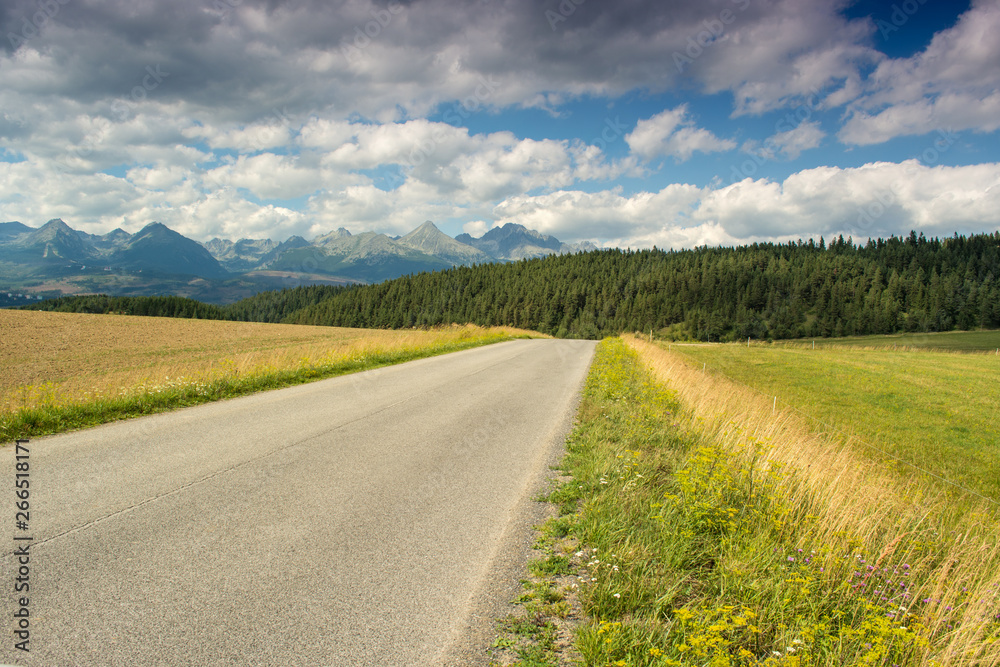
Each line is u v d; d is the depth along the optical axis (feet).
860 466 19.16
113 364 86.33
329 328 198.59
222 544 11.39
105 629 8.21
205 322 196.65
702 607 9.33
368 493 15.12
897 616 9.75
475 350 76.13
